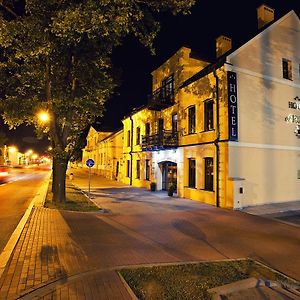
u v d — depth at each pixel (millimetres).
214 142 14539
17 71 11367
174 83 19328
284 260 6258
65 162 13680
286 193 15758
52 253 6199
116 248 6742
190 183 17266
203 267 5441
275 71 15875
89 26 8922
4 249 6367
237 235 8406
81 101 11945
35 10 10070
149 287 4488
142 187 24609
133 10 9625
